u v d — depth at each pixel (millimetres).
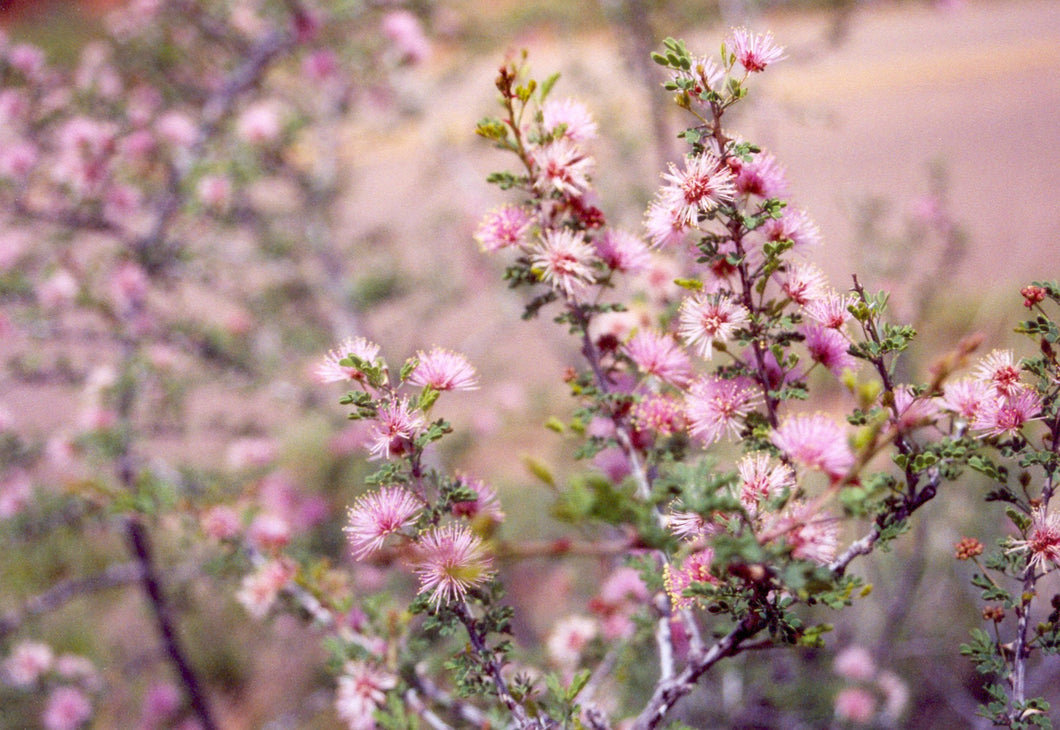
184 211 632
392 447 224
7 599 683
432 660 311
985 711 229
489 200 820
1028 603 227
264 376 749
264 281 834
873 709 582
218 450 877
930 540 642
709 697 579
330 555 749
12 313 598
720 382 234
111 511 365
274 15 741
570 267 241
